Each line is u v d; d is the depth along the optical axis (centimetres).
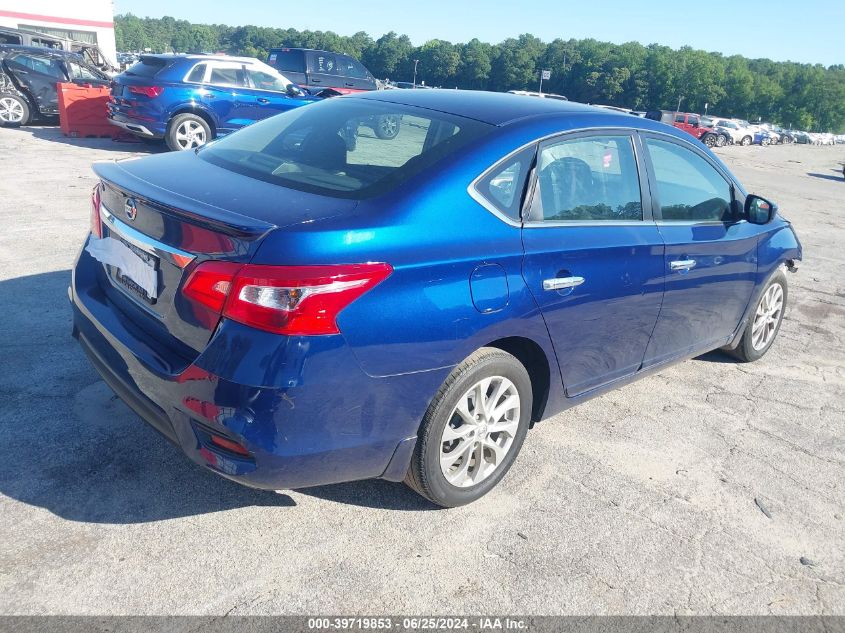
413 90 364
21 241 594
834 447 397
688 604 261
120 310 279
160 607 232
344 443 246
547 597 256
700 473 354
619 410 416
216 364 227
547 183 305
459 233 265
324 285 225
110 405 347
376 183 268
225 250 229
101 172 288
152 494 287
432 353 255
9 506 270
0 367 372
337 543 272
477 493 303
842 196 1794
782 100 15462
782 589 275
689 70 15338
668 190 374
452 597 251
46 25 3169
